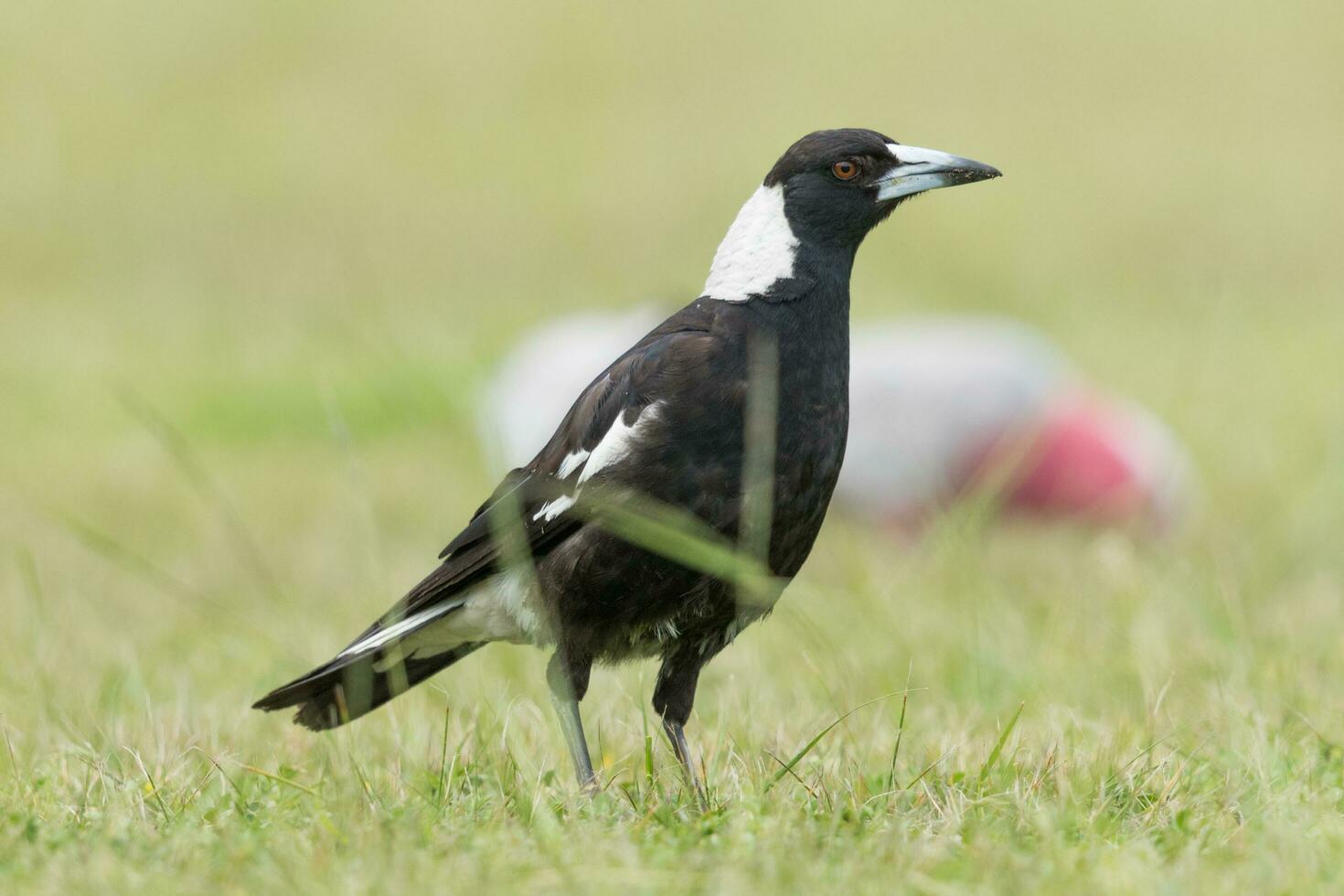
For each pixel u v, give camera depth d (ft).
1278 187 118.73
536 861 18.43
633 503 22.99
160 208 115.14
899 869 18.16
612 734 26.40
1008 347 49.60
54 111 132.36
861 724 26.48
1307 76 142.41
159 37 147.74
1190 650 30.27
